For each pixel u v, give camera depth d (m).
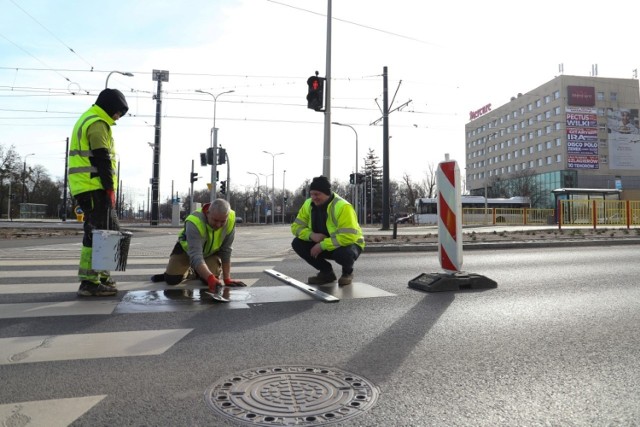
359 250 6.23
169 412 2.39
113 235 4.78
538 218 32.62
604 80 84.31
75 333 3.76
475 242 13.12
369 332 3.95
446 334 3.91
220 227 5.40
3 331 3.79
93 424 2.25
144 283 6.02
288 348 3.48
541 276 7.17
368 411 2.43
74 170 4.89
